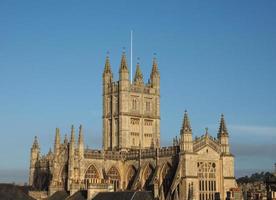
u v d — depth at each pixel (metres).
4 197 168.00
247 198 188.62
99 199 176.88
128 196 169.12
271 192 140.62
